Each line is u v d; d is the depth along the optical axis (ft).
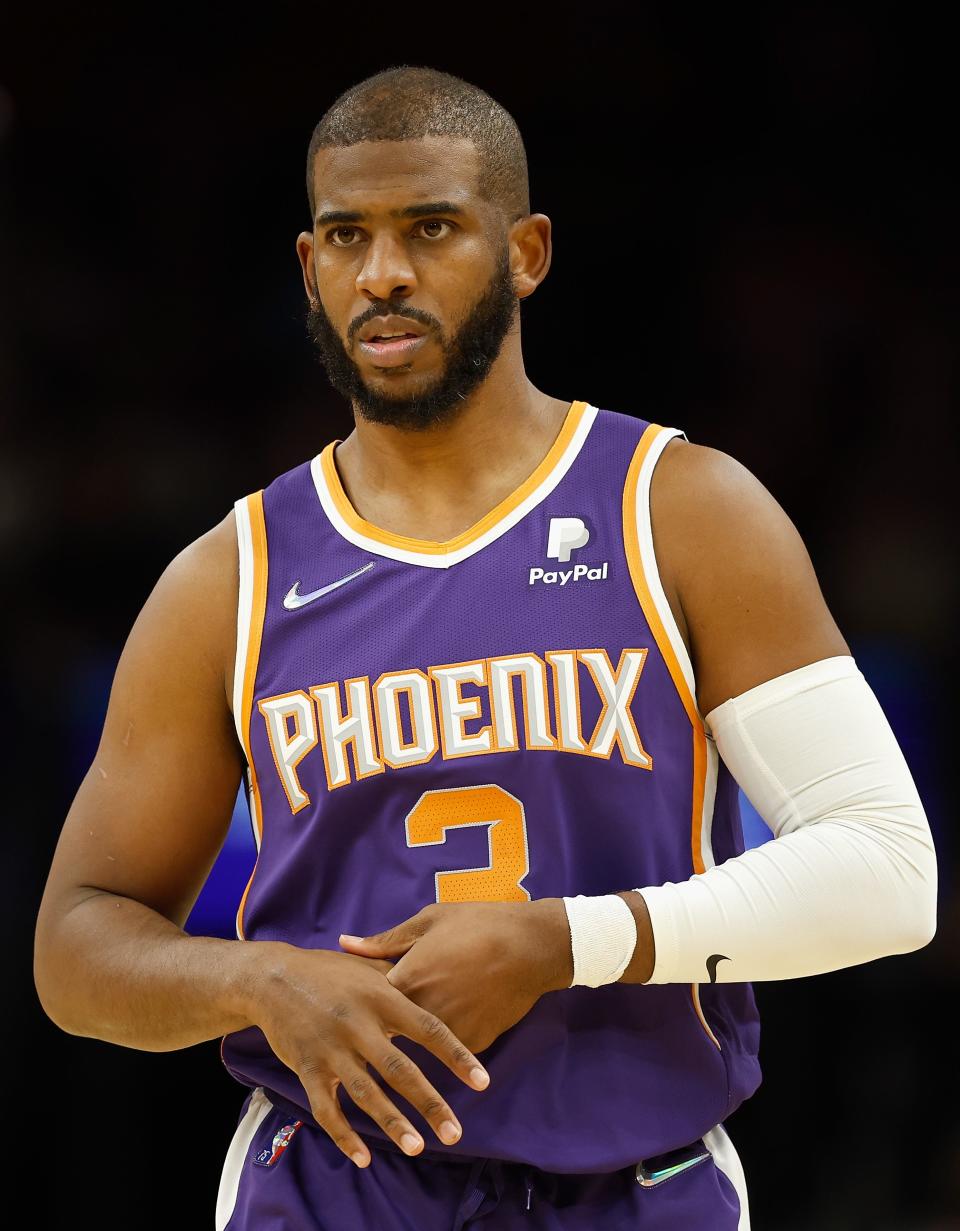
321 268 27.27
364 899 26.84
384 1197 26.30
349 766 26.86
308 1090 24.40
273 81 73.15
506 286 27.45
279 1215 26.58
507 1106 25.94
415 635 26.99
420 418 27.14
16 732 61.36
